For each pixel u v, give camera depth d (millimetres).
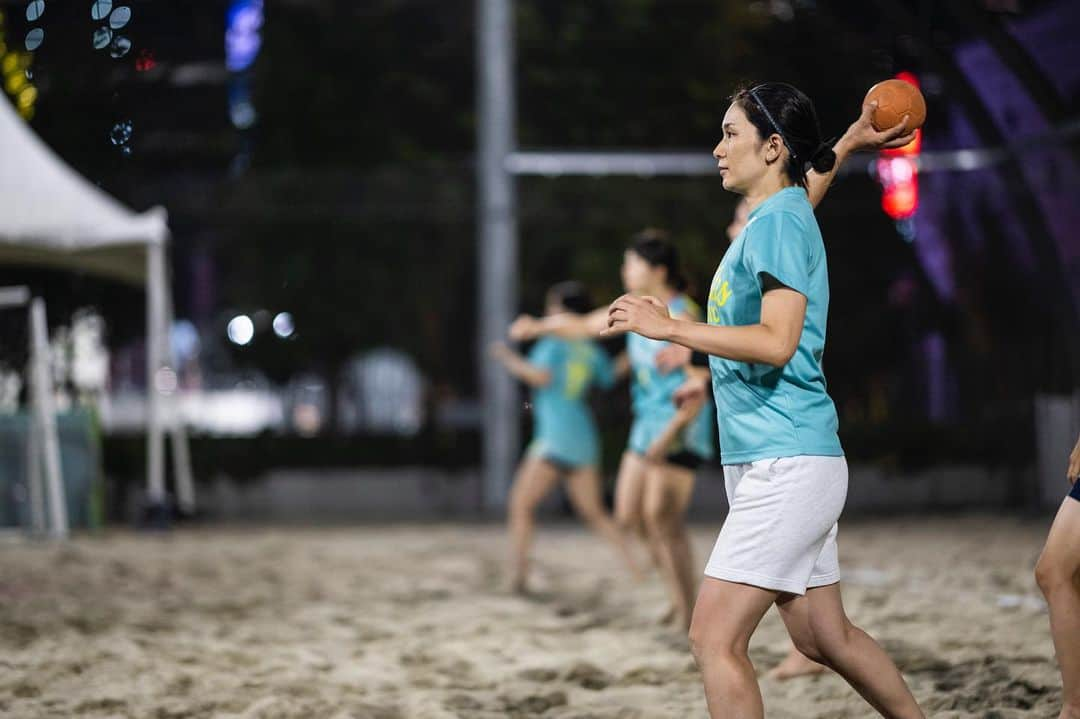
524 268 25609
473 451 22672
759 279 4613
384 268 27031
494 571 13438
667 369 8438
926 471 22281
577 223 24875
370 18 26172
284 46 26234
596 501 12117
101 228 15797
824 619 4895
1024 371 22312
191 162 25609
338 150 26422
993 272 22984
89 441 18250
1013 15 22156
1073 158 17125
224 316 28281
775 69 25234
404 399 30594
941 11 20234
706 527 18812
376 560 14539
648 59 24938
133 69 18578
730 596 4641
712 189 24766
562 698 7055
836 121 24875
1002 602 10180
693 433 8891
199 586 12117
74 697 7098
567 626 9648
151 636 9188
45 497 17312
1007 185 18547
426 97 26344
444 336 28391
